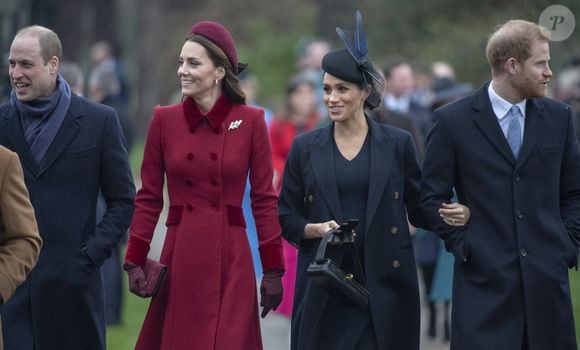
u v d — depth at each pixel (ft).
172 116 58.23
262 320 98.22
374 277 57.67
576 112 109.40
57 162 58.18
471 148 56.03
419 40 188.34
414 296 58.75
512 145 56.13
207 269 57.06
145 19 330.95
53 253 57.82
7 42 106.01
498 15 161.48
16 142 58.03
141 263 57.52
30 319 58.03
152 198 58.34
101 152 59.16
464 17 171.53
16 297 57.88
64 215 58.03
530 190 55.72
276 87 274.16
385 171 57.98
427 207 56.54
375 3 196.44
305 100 94.48
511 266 55.26
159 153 58.39
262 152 58.03
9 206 47.80
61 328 58.13
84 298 58.39
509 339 55.11
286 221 58.65
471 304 55.57
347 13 205.77
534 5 115.24
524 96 55.77
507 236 55.47
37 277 57.62
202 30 57.62
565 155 56.59
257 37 298.76
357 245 57.82
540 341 55.31
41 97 58.49
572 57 127.44
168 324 57.21
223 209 57.57
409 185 58.90
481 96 56.49
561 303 55.77
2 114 58.59
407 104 105.70
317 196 58.03
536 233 55.62
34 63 57.52
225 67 57.77
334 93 57.82
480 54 163.53
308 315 58.03
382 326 57.62
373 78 58.08
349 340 57.67
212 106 58.03
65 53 212.23
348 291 55.98
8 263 47.24
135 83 341.21
